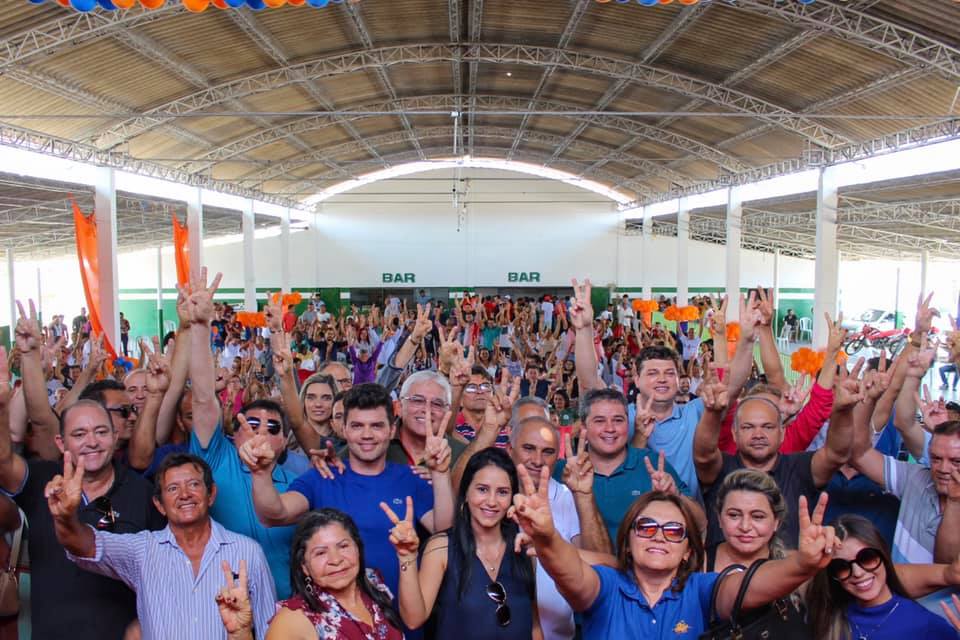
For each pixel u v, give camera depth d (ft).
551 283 96.48
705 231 92.79
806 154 50.49
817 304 49.47
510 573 8.27
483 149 84.89
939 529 8.87
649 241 93.09
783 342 89.35
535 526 6.82
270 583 8.77
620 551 7.73
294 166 74.18
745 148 57.62
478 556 8.28
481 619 7.97
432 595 8.02
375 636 7.41
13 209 65.51
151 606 8.16
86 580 8.82
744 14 35.14
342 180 92.22
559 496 10.05
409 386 11.10
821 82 40.68
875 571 7.54
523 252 96.27
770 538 8.16
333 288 96.27
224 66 44.11
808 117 44.75
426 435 9.98
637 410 11.45
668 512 7.48
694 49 41.27
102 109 44.19
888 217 64.85
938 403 11.77
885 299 108.99
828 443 9.84
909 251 88.33
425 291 96.27
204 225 87.61
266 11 38.19
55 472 9.24
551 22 42.06
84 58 37.68
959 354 13.29
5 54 32.55
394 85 57.16
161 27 36.88
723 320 13.92
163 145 56.70
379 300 96.37
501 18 42.04
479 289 96.53
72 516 7.72
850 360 57.67
